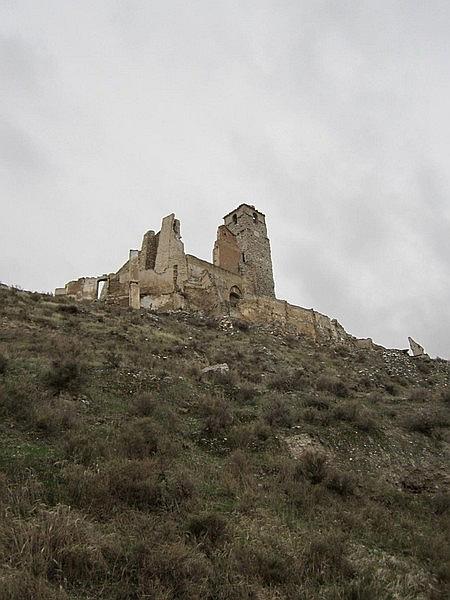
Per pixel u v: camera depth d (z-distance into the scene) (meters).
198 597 6.19
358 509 10.67
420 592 7.80
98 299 39.03
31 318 22.81
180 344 24.27
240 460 11.59
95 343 20.17
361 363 33.94
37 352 16.50
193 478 9.88
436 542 9.64
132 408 13.07
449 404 21.11
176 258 41.44
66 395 12.92
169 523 7.77
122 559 6.70
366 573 7.78
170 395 15.11
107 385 14.74
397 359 38.16
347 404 16.91
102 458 9.67
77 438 10.13
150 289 39.91
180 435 12.45
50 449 9.66
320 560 7.86
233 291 44.75
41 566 6.05
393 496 12.14
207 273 40.69
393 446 15.02
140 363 17.88
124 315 29.70
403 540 9.66
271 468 11.70
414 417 17.47
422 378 31.92
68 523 6.84
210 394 16.08
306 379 21.97
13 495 7.51
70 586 5.98
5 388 11.95
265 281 52.22
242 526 8.47
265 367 23.47
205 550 7.41
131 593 6.07
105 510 7.85
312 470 11.82
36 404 11.45
